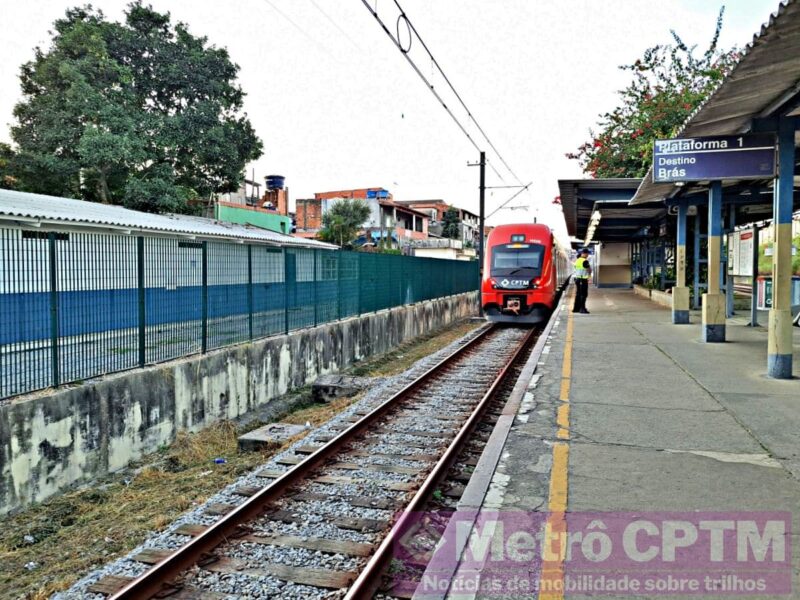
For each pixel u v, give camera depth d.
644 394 7.40
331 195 69.25
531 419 6.37
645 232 29.33
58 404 7.26
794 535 3.63
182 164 30.06
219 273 11.03
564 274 41.88
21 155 26.28
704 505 4.09
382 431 8.27
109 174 27.66
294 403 12.16
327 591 4.28
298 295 13.98
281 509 5.70
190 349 10.20
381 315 18.75
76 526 6.39
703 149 8.75
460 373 12.52
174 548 5.12
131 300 8.94
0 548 5.91
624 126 26.39
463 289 32.31
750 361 9.57
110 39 27.72
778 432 5.72
